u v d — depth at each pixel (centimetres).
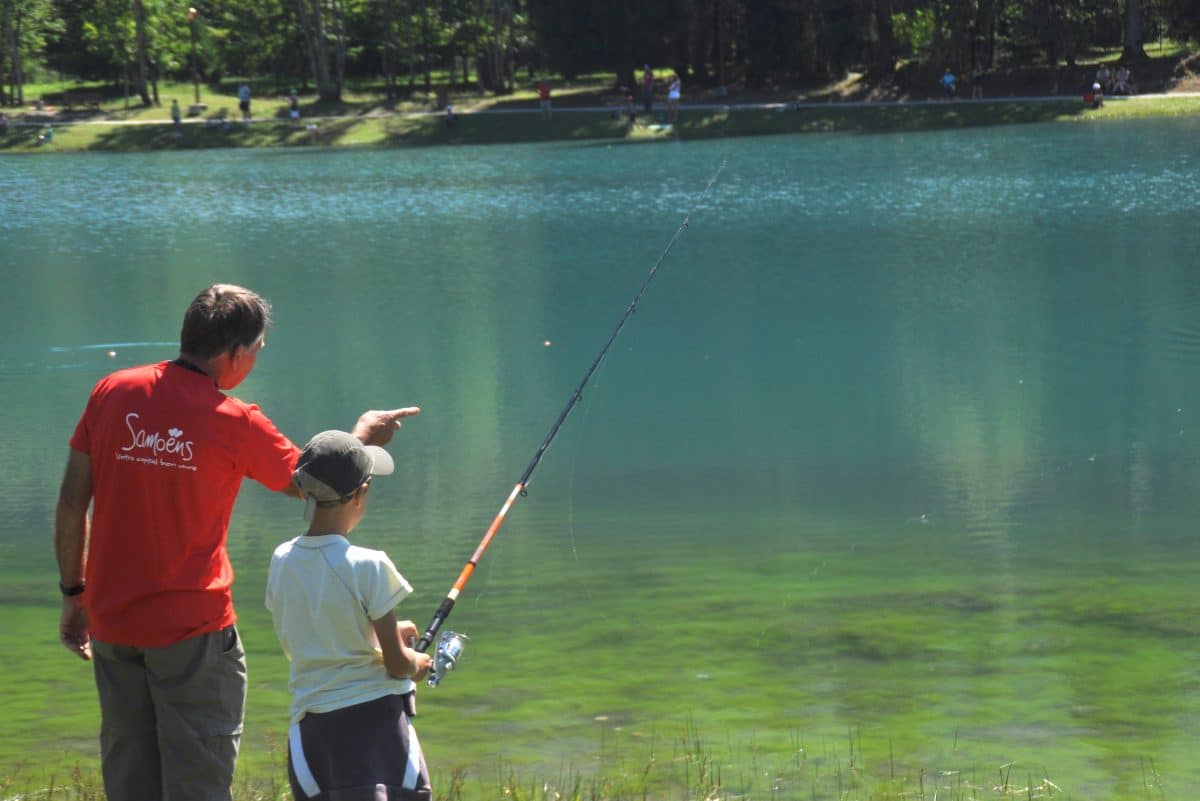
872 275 2019
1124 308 1705
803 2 6012
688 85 6450
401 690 333
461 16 7125
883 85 5844
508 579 770
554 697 588
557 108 5881
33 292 2070
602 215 2873
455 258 2341
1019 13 5934
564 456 1097
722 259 2223
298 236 2695
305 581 325
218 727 350
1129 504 923
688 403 1290
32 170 4462
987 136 4500
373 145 5366
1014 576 766
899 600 728
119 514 341
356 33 7406
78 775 491
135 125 5666
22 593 767
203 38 7456
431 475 1043
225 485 345
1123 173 3228
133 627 341
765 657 639
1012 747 525
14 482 1038
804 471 1036
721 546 837
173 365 349
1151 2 6028
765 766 505
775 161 3966
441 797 471
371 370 1474
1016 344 1531
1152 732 539
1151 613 697
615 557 818
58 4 7294
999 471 1022
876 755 519
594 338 1630
